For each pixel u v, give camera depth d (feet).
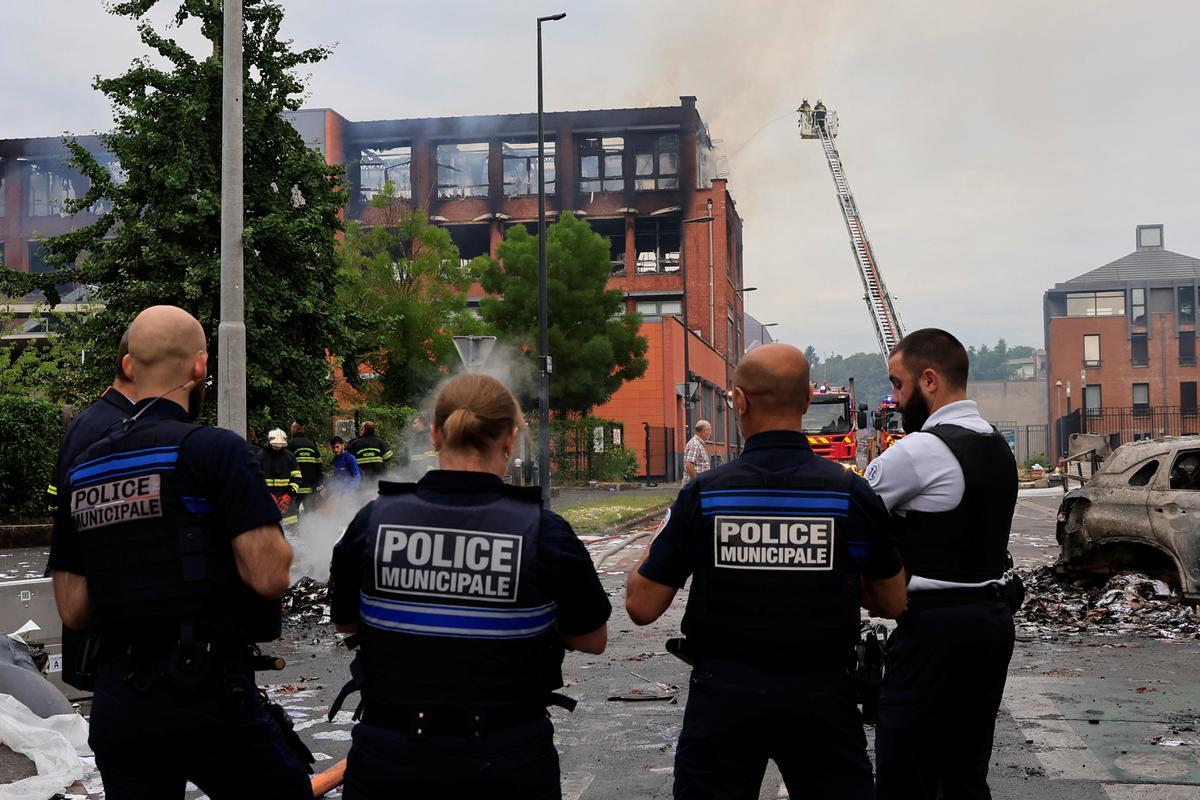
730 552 9.81
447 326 123.65
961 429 11.82
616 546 60.49
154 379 10.27
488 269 141.59
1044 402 299.79
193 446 9.80
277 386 65.36
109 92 63.52
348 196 69.10
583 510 83.76
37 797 16.87
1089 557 37.11
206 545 9.73
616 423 141.38
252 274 64.13
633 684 26.08
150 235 62.69
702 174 246.47
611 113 226.58
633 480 148.15
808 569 9.72
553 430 137.08
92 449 10.03
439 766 8.32
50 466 69.15
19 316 146.92
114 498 9.76
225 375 43.19
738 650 9.73
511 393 9.27
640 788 17.75
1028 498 120.88
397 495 9.02
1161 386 247.09
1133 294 249.96
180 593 9.61
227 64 43.21
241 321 43.55
